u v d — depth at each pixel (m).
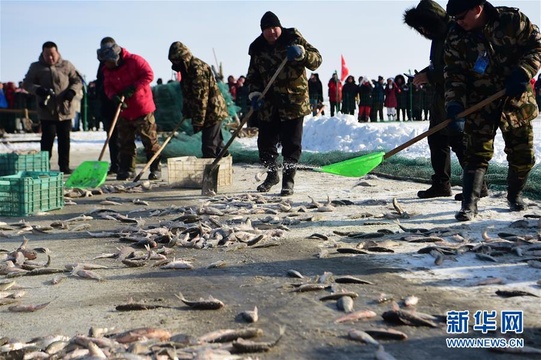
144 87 10.90
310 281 4.68
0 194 7.94
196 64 10.38
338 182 10.20
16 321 4.09
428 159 11.39
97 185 9.73
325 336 3.65
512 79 6.09
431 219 6.83
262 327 3.82
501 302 4.13
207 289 4.61
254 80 8.99
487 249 5.26
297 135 8.82
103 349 3.38
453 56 6.48
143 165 14.06
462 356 3.36
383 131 16.88
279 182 10.41
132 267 5.29
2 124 28.56
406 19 7.76
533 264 4.86
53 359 3.34
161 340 3.57
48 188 8.24
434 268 4.94
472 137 6.61
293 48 8.26
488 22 6.30
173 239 5.97
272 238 6.12
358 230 6.42
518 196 7.07
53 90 12.72
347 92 31.77
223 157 10.25
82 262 5.49
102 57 10.76
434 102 8.05
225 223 6.94
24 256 5.61
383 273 4.84
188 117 10.60
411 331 3.69
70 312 4.22
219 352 3.32
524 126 6.68
